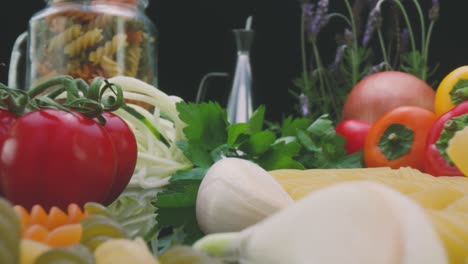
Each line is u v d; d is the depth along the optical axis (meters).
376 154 1.12
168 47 2.24
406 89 1.28
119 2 1.20
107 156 0.59
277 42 2.20
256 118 0.94
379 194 0.29
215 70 2.25
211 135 0.85
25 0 2.12
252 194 0.52
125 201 0.71
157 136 0.92
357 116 1.31
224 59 2.24
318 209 0.30
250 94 1.41
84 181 0.58
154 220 0.58
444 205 0.50
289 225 0.31
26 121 0.57
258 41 2.20
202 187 0.55
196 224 0.56
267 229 0.33
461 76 1.09
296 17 2.19
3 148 0.57
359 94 1.31
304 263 0.29
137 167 0.86
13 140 0.57
